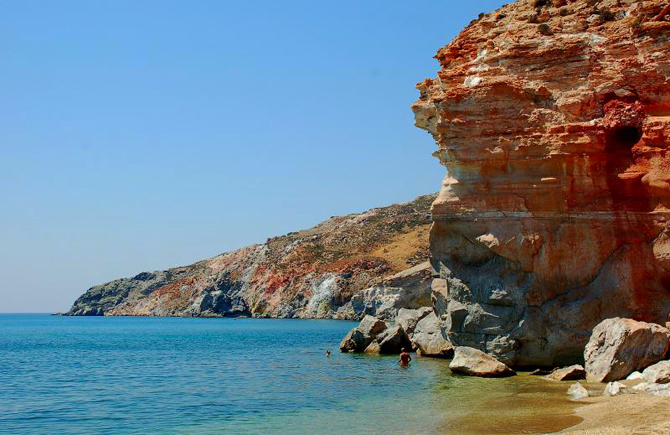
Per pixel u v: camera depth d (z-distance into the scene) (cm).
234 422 2317
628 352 2536
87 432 2253
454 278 3350
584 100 3130
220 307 19400
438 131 3325
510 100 3200
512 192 3131
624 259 2952
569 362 2983
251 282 18938
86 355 6012
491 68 3366
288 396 2884
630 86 3130
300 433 2045
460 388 2714
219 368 4425
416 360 3975
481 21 3847
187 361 5103
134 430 2256
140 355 5894
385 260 15888
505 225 3117
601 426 1784
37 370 4572
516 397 2392
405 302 11331
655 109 3098
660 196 2986
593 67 3191
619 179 3045
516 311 3072
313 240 19488
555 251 3038
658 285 2930
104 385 3600
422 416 2189
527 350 3044
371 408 2439
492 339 3141
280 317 16162
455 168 3281
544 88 3164
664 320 2839
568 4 3722
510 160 3152
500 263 3167
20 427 2367
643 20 3266
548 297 3047
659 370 2330
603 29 3356
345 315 14362
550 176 3075
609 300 2927
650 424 1709
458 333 3316
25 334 11256
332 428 2098
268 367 4312
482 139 3192
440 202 3319
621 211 3017
